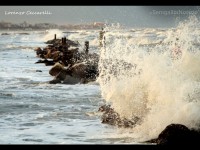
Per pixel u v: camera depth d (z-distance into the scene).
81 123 60.16
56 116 64.62
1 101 77.06
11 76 116.06
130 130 55.62
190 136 47.88
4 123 60.25
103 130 56.12
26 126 58.56
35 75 118.00
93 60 115.12
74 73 100.38
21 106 72.50
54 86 95.81
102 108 67.62
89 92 87.06
